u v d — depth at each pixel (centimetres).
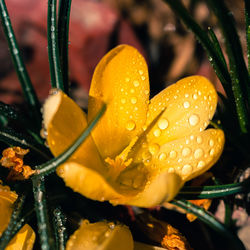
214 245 16
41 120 16
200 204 15
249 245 15
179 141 14
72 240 13
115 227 13
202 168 13
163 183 12
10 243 13
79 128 14
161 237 15
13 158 14
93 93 14
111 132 14
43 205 13
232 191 14
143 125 14
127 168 14
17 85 20
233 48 15
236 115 16
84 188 12
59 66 15
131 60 14
